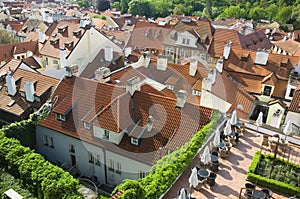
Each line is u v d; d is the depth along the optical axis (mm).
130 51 52031
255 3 147250
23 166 23344
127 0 154125
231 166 22453
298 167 22250
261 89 41562
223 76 38594
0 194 22859
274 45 66938
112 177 27359
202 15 142875
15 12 111062
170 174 19625
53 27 60406
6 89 35469
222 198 19156
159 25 70438
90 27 50719
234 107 34969
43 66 54062
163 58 36562
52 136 29500
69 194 20922
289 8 123000
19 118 32812
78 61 50531
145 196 17875
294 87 39188
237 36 56812
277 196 19875
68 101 29344
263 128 27484
